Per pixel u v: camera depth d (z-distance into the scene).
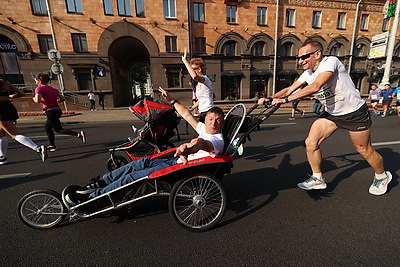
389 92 9.59
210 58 17.81
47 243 1.91
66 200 2.02
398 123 7.92
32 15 14.88
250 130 2.50
